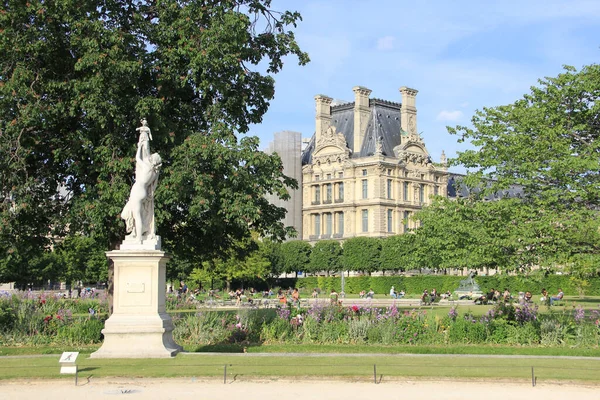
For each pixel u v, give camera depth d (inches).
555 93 1414.9
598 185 1269.7
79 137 1357.0
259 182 1403.8
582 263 1248.8
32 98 1307.8
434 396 776.9
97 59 1278.3
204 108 1529.3
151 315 983.6
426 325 1375.5
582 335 1312.7
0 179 1349.7
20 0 1299.2
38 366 954.7
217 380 861.8
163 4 1438.2
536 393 801.6
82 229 1427.2
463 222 1379.2
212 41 1358.3
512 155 1384.1
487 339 1346.0
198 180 1312.7
